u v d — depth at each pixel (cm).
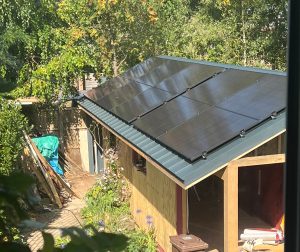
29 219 122
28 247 120
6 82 130
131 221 1047
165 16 1577
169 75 1050
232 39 1658
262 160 575
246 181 888
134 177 1051
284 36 1614
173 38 1572
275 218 802
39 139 1377
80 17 1418
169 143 645
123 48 1472
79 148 1514
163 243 838
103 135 1384
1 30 1349
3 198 116
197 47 1645
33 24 1417
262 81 741
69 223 1088
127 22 1430
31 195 122
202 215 925
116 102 1028
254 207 869
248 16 1662
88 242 110
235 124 616
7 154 982
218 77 873
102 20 1419
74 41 1411
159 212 862
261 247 711
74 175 1482
